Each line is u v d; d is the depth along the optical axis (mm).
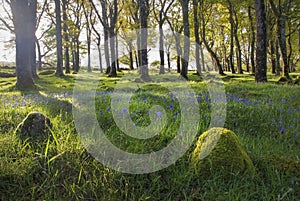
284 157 3363
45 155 3088
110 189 2760
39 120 3758
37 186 2848
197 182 2857
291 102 6723
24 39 13461
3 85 16609
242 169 2887
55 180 2883
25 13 13352
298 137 4281
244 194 2625
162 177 2977
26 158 3133
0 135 3697
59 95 8922
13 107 5844
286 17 21641
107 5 28906
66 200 2686
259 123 4992
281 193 2658
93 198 2715
